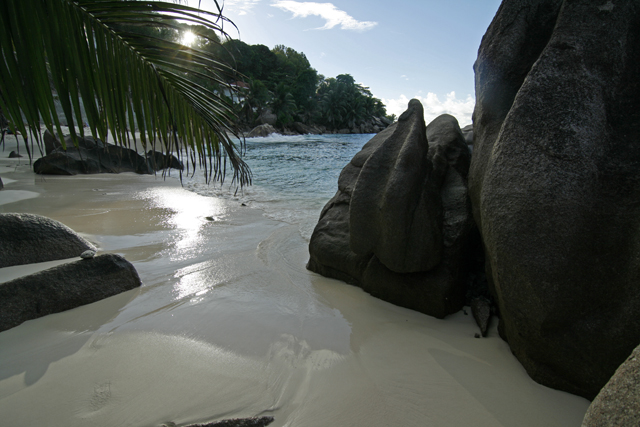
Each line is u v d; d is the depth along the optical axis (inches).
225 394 82.8
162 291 136.3
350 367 93.1
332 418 76.7
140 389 83.8
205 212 269.4
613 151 83.2
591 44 85.9
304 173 520.4
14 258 150.6
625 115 85.0
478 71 123.0
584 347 78.9
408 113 137.6
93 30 75.4
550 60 87.8
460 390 85.0
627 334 74.3
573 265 79.0
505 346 102.3
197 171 529.3
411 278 124.2
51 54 72.5
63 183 396.2
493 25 120.1
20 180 409.4
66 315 117.3
